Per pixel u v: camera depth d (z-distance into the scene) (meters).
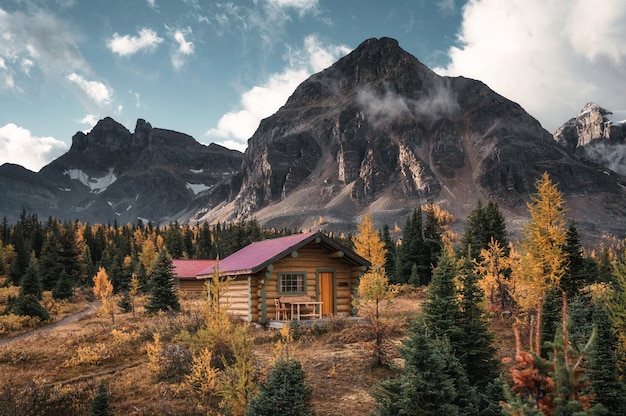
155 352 17.20
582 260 24.91
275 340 20.25
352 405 13.19
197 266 55.75
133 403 14.16
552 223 22.62
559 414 5.57
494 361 14.02
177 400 14.27
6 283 56.22
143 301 41.38
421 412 10.09
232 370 13.40
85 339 21.91
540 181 23.06
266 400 11.24
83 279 62.66
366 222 41.81
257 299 24.23
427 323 14.05
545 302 15.86
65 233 64.44
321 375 15.48
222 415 13.15
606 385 10.69
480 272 25.77
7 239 83.69
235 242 80.94
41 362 18.77
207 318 18.55
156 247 99.50
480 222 44.00
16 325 28.98
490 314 14.73
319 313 23.84
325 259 25.72
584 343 11.30
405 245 57.59
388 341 18.33
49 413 13.76
